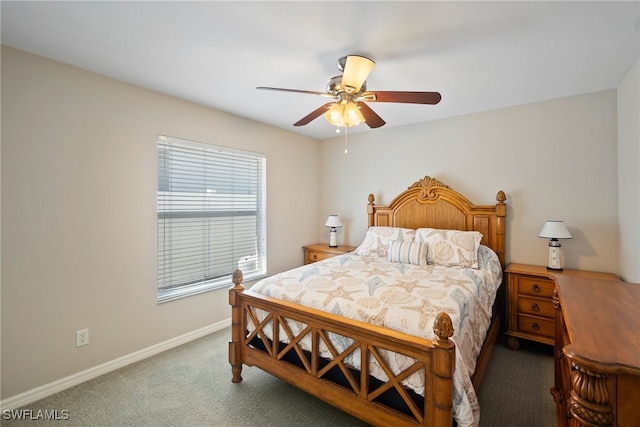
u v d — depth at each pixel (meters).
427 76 2.22
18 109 1.83
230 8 1.45
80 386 2.04
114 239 2.27
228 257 3.18
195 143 2.81
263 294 2.04
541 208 2.79
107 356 2.23
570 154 2.65
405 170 3.60
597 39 1.71
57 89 1.98
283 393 1.96
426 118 3.32
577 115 2.62
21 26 1.59
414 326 1.44
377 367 1.47
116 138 2.28
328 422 1.68
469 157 3.16
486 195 3.07
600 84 2.38
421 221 3.40
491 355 2.46
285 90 1.87
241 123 3.24
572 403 0.80
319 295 1.84
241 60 1.98
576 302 1.20
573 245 2.64
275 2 1.40
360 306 1.66
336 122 1.96
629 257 2.16
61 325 2.01
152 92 2.49
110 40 1.74
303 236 4.12
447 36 1.69
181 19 1.54
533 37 1.70
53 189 1.97
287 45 1.79
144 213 2.46
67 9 1.45
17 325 1.83
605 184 2.51
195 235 2.87
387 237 3.18
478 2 1.39
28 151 1.87
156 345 2.53
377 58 1.94
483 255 2.76
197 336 2.83
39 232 1.91
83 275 2.11
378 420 1.43
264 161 3.55
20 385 1.84
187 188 2.79
